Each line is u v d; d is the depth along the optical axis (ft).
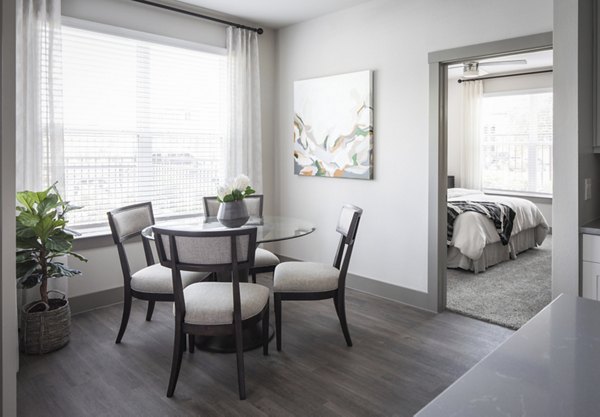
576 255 8.05
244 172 14.97
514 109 23.62
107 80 12.18
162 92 13.34
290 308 12.12
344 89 13.58
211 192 14.76
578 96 7.84
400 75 12.28
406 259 12.52
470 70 19.39
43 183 10.63
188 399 7.56
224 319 7.66
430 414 2.13
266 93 15.97
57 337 9.44
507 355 2.81
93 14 11.65
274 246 16.72
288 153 15.90
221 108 14.80
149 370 8.60
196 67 14.07
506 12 10.19
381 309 12.09
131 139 12.80
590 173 8.60
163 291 9.42
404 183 12.41
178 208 14.02
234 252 7.47
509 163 24.00
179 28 13.41
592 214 8.79
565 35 7.90
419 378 8.27
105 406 7.36
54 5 10.52
